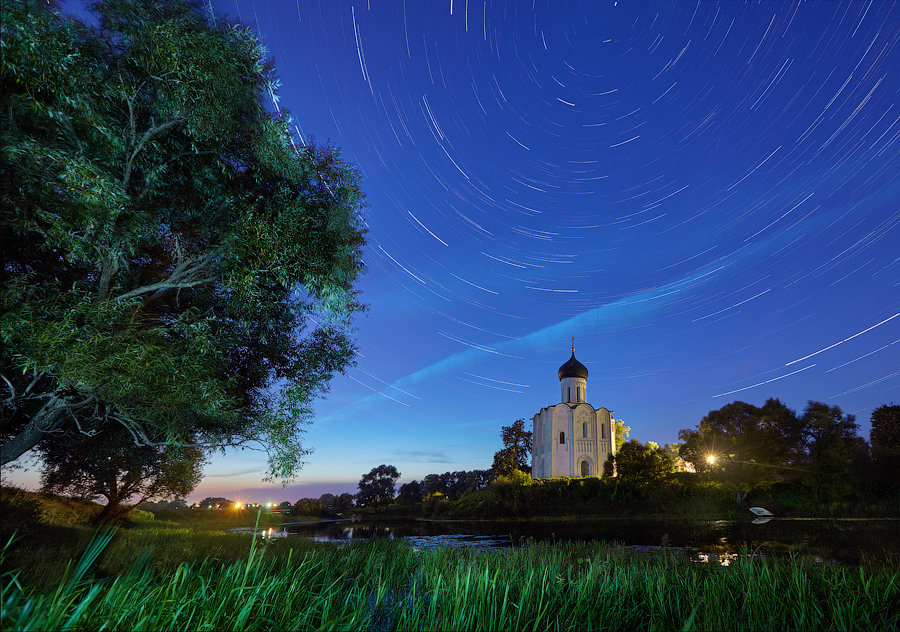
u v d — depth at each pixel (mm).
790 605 8406
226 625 5418
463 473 123812
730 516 50031
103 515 19859
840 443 54094
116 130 8188
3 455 8586
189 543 16203
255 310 10211
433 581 9250
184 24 8383
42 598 4445
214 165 9867
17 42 6508
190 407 9109
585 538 32156
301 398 10492
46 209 7562
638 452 64812
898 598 9086
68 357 7383
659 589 9328
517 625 6789
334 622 6043
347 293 10891
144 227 8672
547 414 91812
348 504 118062
